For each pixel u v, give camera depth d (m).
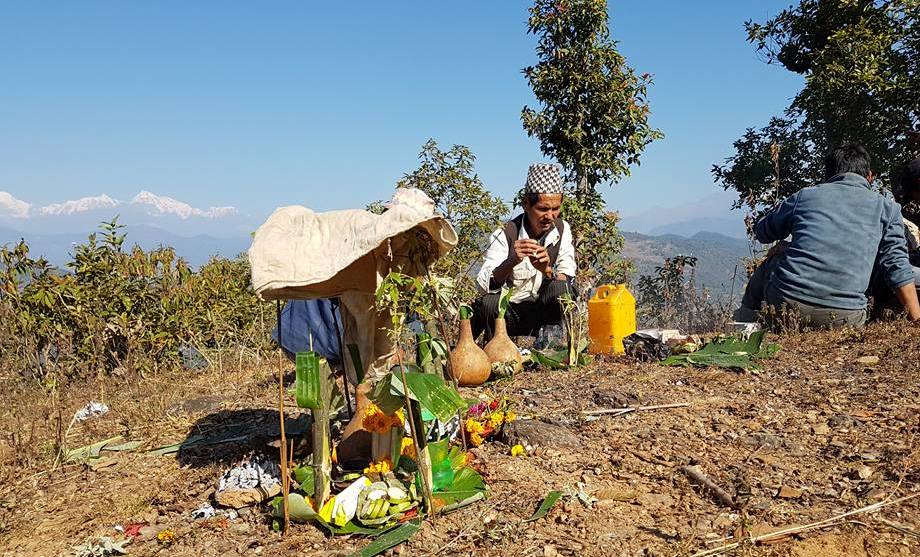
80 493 2.97
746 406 3.63
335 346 3.79
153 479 3.08
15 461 3.39
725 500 2.47
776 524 2.28
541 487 2.65
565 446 3.07
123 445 3.60
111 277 6.43
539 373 4.67
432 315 2.40
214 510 2.62
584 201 10.07
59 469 3.33
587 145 10.59
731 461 2.87
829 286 5.24
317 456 2.42
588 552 2.15
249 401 4.51
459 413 2.99
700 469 2.78
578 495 2.54
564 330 5.17
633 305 5.37
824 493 2.52
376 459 2.60
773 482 2.64
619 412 3.59
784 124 16.38
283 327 3.83
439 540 2.28
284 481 2.39
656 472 2.78
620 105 10.28
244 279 7.22
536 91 10.69
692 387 4.08
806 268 5.30
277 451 3.16
